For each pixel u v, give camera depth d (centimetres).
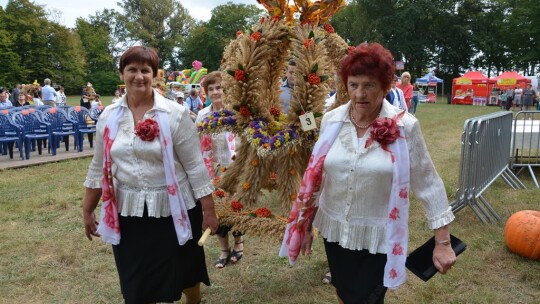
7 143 1013
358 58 213
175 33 8644
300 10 356
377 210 224
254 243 471
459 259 421
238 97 357
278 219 351
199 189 269
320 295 362
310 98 339
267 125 359
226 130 368
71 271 409
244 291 372
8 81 5062
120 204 260
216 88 421
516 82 3212
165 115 254
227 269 412
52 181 769
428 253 231
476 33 5297
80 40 6531
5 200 639
